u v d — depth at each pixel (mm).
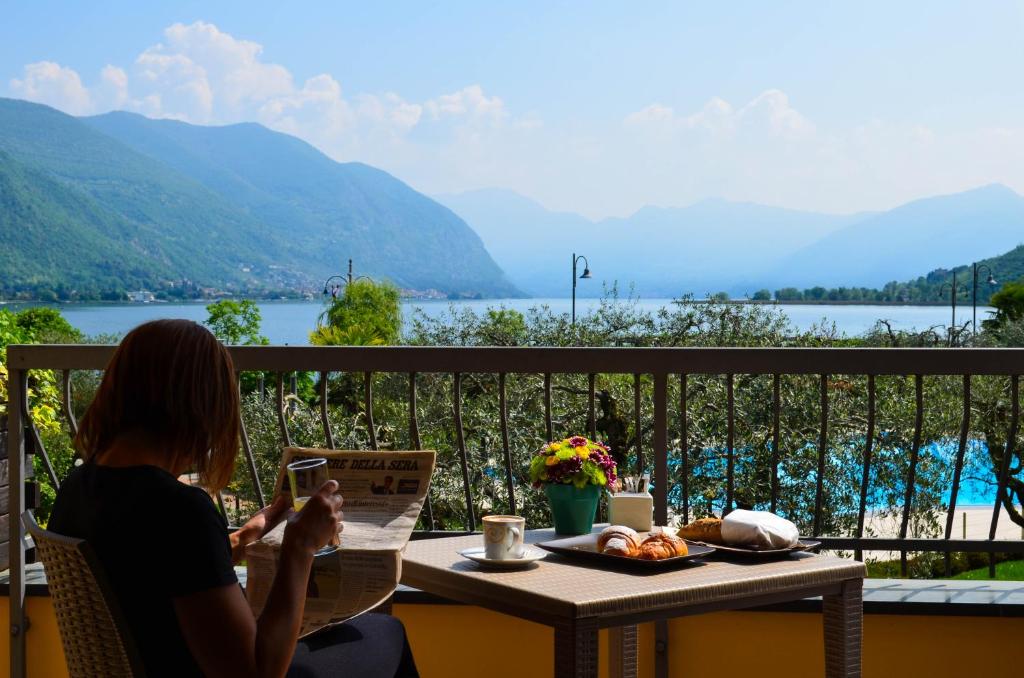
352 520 1932
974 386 6039
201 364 1503
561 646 1722
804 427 5734
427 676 2895
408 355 2916
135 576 1390
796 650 2768
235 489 6332
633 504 2379
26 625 3029
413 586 2111
